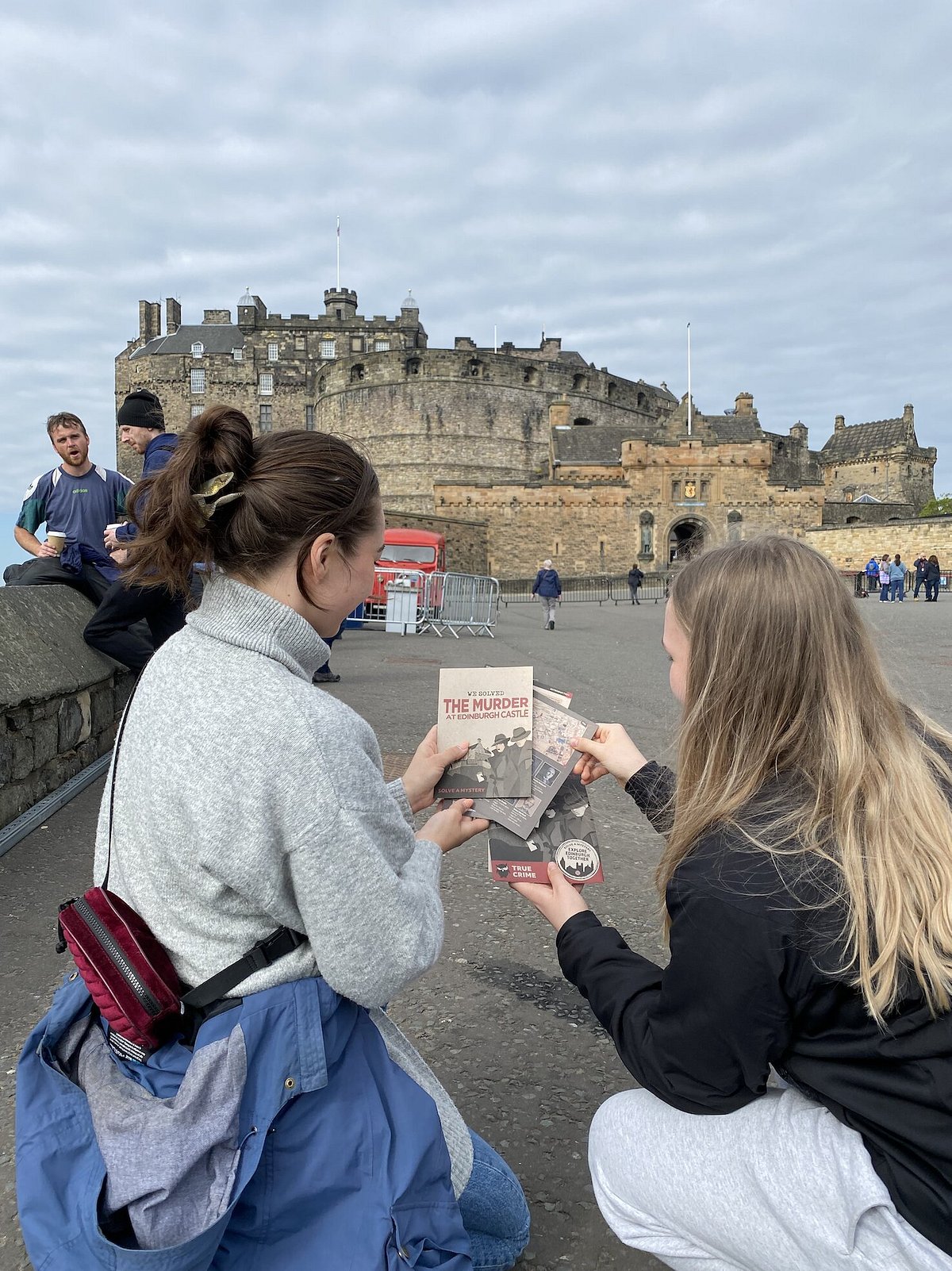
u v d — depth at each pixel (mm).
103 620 5367
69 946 1363
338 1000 1358
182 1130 1194
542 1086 2494
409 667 11133
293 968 1313
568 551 52031
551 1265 1878
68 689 4730
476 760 1815
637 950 3334
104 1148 1190
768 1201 1293
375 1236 1263
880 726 1343
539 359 74500
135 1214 1151
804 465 74750
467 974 3145
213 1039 1258
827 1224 1234
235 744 1252
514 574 52000
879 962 1157
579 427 59375
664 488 52156
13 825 4145
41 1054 1350
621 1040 1489
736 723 1404
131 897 1356
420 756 1825
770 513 52406
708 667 1448
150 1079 1289
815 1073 1273
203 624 1384
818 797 1296
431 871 1533
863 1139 1246
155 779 1291
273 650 1346
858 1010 1222
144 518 1407
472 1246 1693
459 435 61656
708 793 1402
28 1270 1818
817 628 1378
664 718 7508
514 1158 2199
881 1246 1192
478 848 4547
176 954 1324
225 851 1241
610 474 53625
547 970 3191
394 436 61969
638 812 5125
